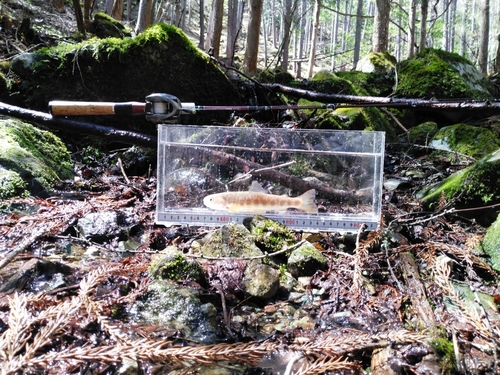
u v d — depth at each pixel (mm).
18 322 324
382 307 449
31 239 485
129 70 1112
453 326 416
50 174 795
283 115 1226
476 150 1058
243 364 355
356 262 503
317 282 503
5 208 650
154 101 639
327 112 1141
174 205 604
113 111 658
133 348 309
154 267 479
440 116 1352
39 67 1100
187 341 387
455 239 627
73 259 527
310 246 548
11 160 733
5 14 1836
